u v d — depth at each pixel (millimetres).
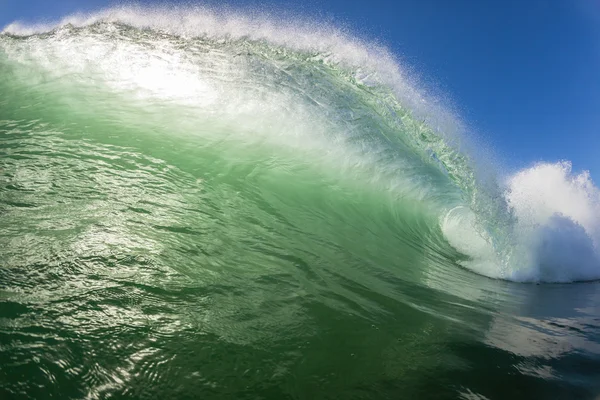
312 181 5762
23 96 6227
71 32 8555
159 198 4191
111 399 1768
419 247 5395
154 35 8828
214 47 8578
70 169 4367
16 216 3268
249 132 6398
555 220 6344
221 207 4379
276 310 2738
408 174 6773
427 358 2428
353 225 5211
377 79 8031
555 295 4730
